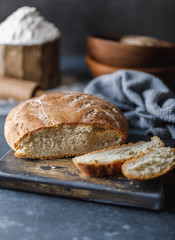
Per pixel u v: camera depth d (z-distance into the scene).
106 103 0.65
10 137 0.59
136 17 1.19
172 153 0.56
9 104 0.90
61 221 0.48
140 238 0.46
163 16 1.19
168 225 0.48
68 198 0.53
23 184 0.54
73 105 0.62
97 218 0.49
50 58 0.96
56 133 0.58
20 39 0.90
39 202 0.52
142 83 0.79
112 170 0.54
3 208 0.50
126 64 0.92
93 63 0.95
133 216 0.50
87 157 0.56
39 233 0.46
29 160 0.58
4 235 0.46
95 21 1.21
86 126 0.58
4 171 0.54
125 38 1.03
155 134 0.70
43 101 0.63
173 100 0.75
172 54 0.92
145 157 0.55
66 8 1.19
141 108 0.75
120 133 0.60
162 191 0.51
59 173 0.55
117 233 0.46
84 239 0.45
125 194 0.50
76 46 1.25
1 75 0.95
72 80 1.08
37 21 0.93
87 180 0.53
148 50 0.89
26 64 0.93
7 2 1.17
